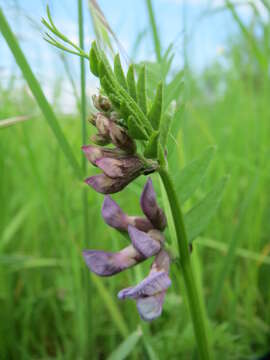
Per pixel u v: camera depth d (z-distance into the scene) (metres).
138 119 0.05
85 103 0.08
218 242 0.10
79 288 0.09
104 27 0.07
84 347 0.09
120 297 0.05
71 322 0.10
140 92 0.05
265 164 0.12
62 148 0.08
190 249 0.06
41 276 0.11
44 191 0.10
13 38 0.07
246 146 0.14
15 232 0.13
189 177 0.06
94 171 0.11
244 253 0.10
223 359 0.08
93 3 0.07
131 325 0.09
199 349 0.06
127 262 0.05
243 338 0.09
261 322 0.10
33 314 0.10
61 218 0.10
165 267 0.05
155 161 0.05
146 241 0.05
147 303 0.05
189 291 0.06
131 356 0.09
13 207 0.13
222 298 0.10
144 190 0.05
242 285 0.10
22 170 0.13
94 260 0.05
